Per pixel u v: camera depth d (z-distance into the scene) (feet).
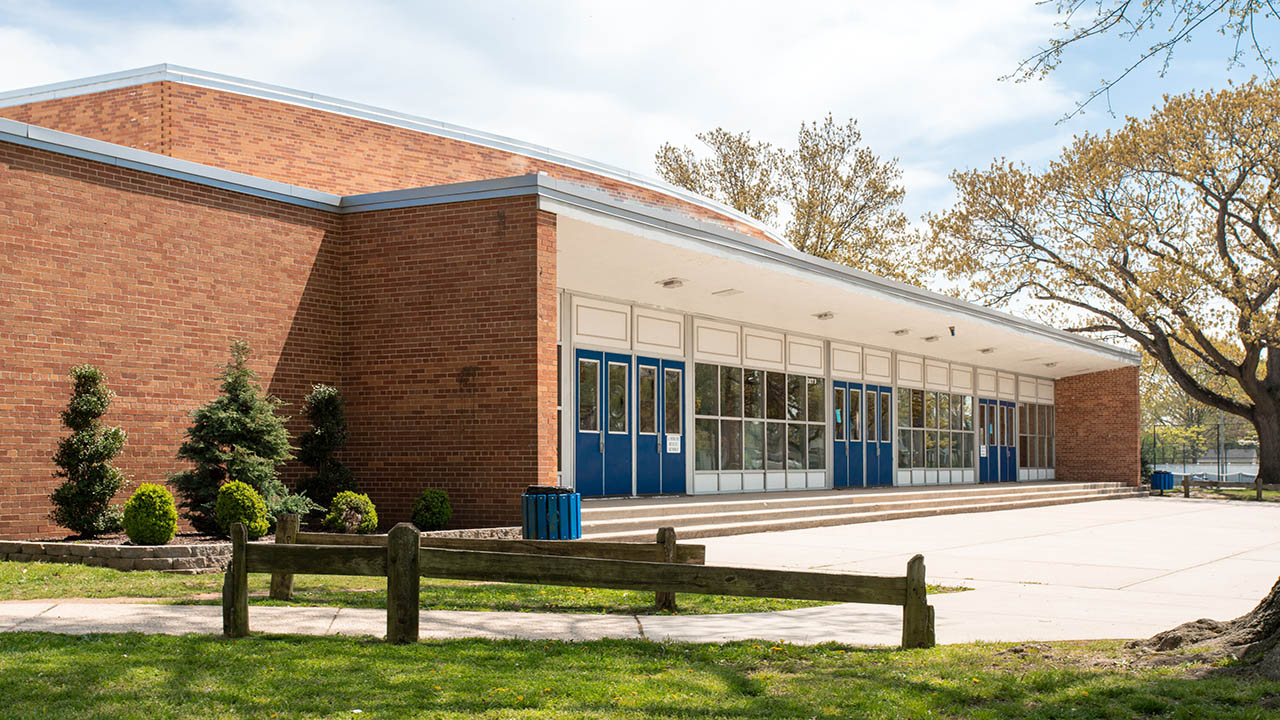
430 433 50.98
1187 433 300.20
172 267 47.88
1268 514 85.56
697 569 25.50
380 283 52.75
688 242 60.54
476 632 27.63
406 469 51.34
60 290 44.34
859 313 85.87
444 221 51.55
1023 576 41.83
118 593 32.96
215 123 67.26
